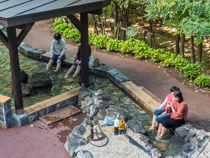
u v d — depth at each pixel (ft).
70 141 19.81
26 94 26.07
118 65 32.63
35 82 27.09
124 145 19.45
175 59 31.71
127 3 34.73
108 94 25.46
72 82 28.71
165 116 20.81
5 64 32.01
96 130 20.02
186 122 21.18
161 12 28.84
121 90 27.89
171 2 27.45
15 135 21.24
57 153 19.63
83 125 21.39
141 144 19.54
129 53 35.45
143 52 33.94
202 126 20.90
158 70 31.60
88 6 21.31
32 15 18.24
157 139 20.83
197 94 27.04
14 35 19.81
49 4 20.20
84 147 19.30
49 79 27.73
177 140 20.10
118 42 36.17
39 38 40.16
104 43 36.88
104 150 19.02
